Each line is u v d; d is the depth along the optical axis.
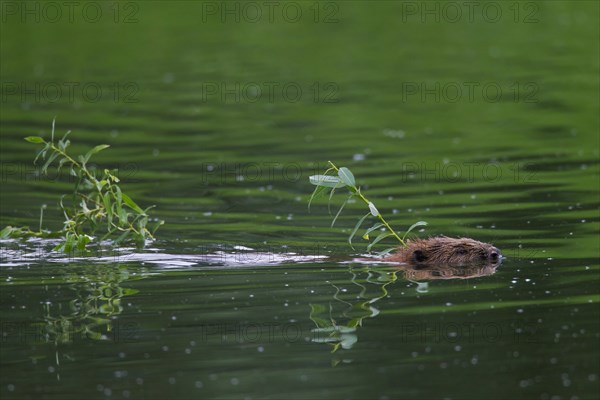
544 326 14.09
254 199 22.94
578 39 45.50
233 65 41.94
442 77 38.69
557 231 19.33
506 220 20.36
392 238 19.48
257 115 33.25
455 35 47.66
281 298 15.55
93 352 13.41
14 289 16.11
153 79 39.31
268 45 46.03
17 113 33.56
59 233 18.36
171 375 12.67
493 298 15.36
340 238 19.47
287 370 12.81
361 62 42.09
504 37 46.88
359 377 12.55
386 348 13.48
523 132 29.75
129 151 28.17
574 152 26.83
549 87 36.12
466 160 26.44
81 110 34.03
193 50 45.00
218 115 33.31
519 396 11.91
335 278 16.64
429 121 31.91
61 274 17.00
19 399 11.98
